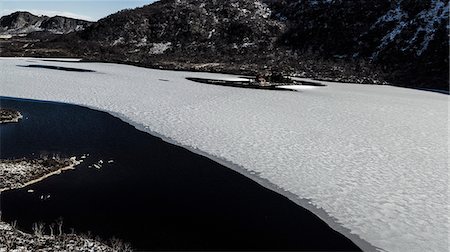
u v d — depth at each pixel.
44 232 12.35
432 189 16.81
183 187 16.44
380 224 13.93
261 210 14.66
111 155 20.27
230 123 27.19
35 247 10.91
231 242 12.38
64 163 18.33
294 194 16.16
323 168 19.08
